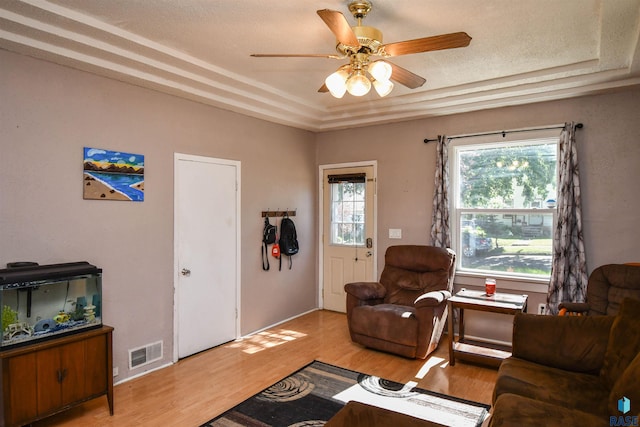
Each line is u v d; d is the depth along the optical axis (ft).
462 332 13.19
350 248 17.39
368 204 16.87
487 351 11.69
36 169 9.07
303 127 17.06
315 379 10.72
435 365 11.70
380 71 7.35
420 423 6.15
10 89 8.67
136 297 11.08
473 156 14.61
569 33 8.91
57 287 8.57
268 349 13.11
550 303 12.28
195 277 12.75
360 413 6.48
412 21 8.34
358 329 12.98
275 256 15.78
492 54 10.12
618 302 10.01
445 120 14.98
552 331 8.02
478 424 8.43
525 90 12.31
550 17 8.16
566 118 12.64
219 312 13.53
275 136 15.92
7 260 8.63
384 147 16.40
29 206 8.96
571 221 12.19
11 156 8.69
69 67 9.62
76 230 9.78
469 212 14.57
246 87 12.44
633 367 5.85
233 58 10.41
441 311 12.54
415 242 15.65
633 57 9.62
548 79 11.69
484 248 14.34
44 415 7.98
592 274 10.82
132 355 10.96
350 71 8.04
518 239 13.69
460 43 6.97
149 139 11.40
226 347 13.33
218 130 13.51
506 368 7.66
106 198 10.34
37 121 9.09
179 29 8.72
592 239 12.19
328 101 14.42
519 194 13.70
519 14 8.04
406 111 14.80
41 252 9.15
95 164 10.12
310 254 17.85
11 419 7.55
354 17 7.84
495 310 10.89
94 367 8.77
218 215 13.52
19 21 7.75
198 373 11.19
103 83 10.31
